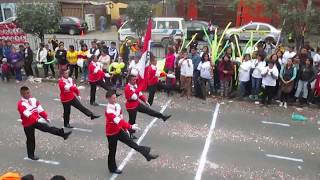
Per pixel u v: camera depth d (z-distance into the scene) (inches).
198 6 1234.0
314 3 906.7
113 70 608.1
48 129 374.0
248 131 464.8
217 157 397.7
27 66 669.9
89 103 550.6
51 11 761.6
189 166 378.6
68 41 903.1
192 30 1033.5
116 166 363.6
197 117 505.4
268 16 864.3
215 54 598.2
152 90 513.7
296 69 540.7
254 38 943.0
